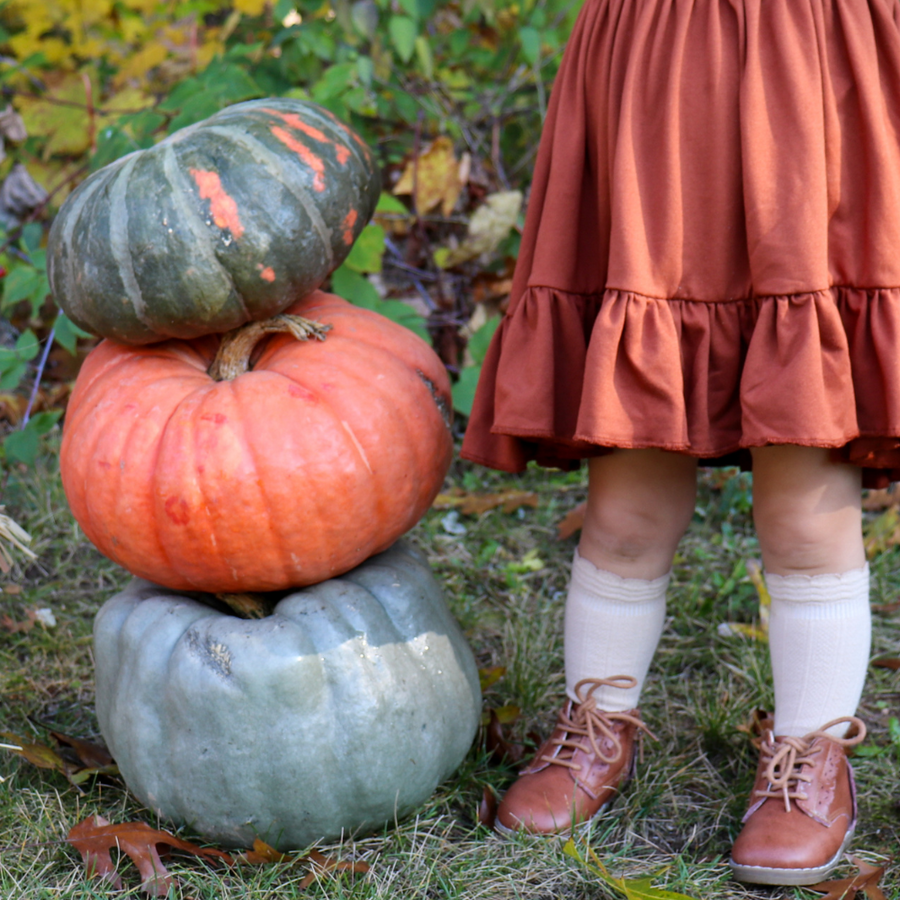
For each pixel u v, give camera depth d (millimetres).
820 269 1418
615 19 1554
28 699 2117
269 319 1740
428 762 1726
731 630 2379
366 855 1690
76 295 1677
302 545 1634
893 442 1502
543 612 2490
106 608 1792
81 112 3387
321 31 3135
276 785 1620
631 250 1464
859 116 1449
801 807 1646
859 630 1651
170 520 1604
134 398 1667
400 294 3395
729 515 2904
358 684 1642
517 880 1639
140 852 1630
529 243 1688
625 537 1733
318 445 1605
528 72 3527
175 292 1622
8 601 2449
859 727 1691
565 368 1610
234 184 1626
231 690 1595
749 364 1452
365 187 1794
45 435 3133
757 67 1442
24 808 1765
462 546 2799
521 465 1722
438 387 1854
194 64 3545
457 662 1829
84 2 3594
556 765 1807
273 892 1602
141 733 1675
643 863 1683
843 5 1452
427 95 3438
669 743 2021
